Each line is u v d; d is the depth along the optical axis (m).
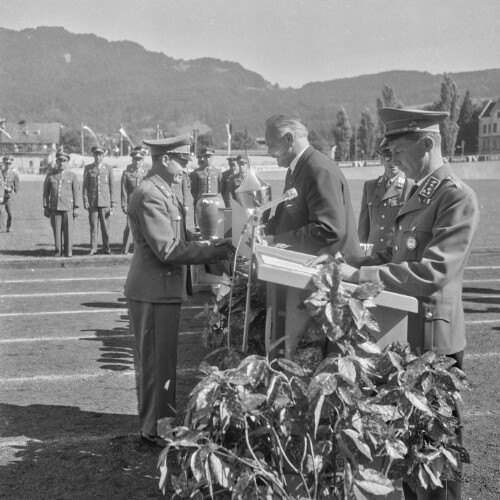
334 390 2.58
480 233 15.80
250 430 2.70
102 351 6.67
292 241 3.83
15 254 13.67
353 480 2.59
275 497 2.69
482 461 4.10
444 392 2.81
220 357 2.96
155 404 4.34
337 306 2.66
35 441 4.44
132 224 4.41
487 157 38.00
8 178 17.78
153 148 4.37
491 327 7.41
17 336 7.27
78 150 97.38
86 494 3.72
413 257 3.24
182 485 2.67
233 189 15.01
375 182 6.05
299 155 3.95
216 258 4.18
